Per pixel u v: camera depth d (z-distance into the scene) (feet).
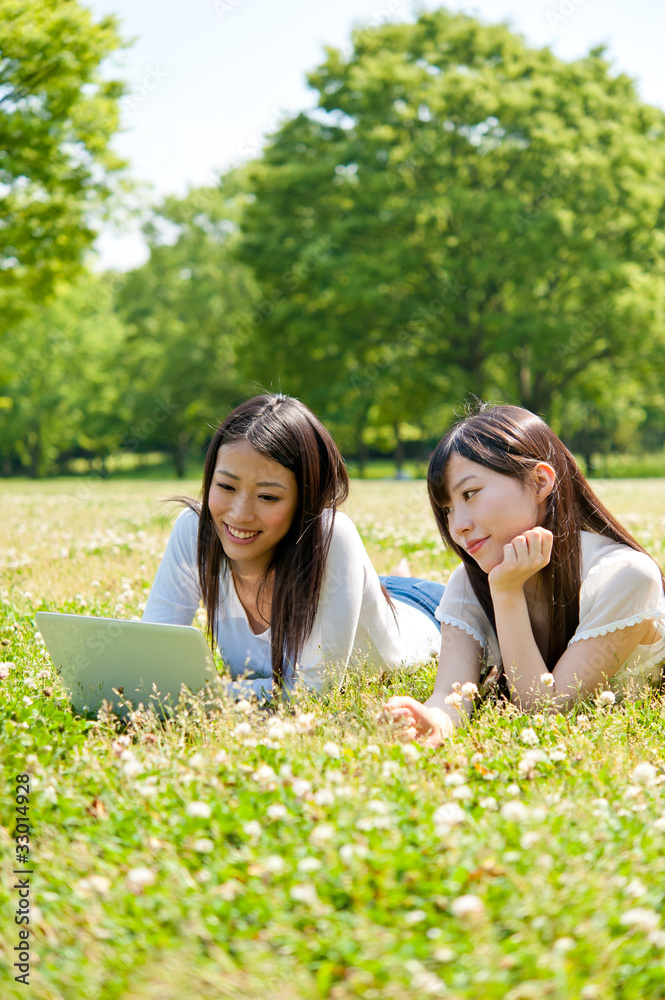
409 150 78.74
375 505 35.14
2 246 41.75
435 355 85.40
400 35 84.89
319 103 86.43
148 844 5.45
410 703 7.36
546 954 4.31
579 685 8.08
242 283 116.16
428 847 5.23
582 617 8.40
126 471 166.09
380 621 9.49
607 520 8.80
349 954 4.34
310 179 82.53
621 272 78.74
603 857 5.19
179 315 119.24
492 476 8.13
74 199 41.55
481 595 8.80
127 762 6.61
